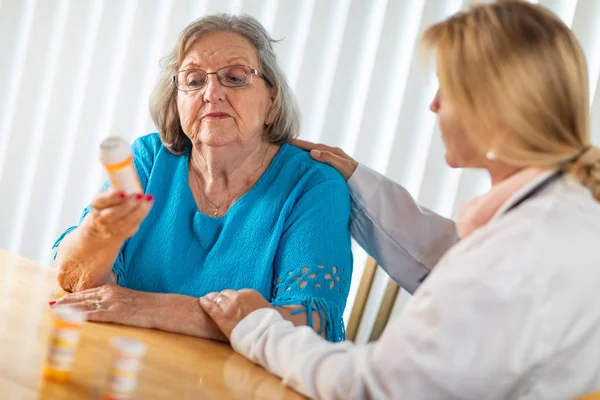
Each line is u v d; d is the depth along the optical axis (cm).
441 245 173
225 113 168
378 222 176
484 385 96
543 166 106
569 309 97
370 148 240
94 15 273
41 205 281
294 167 176
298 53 248
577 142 106
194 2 259
